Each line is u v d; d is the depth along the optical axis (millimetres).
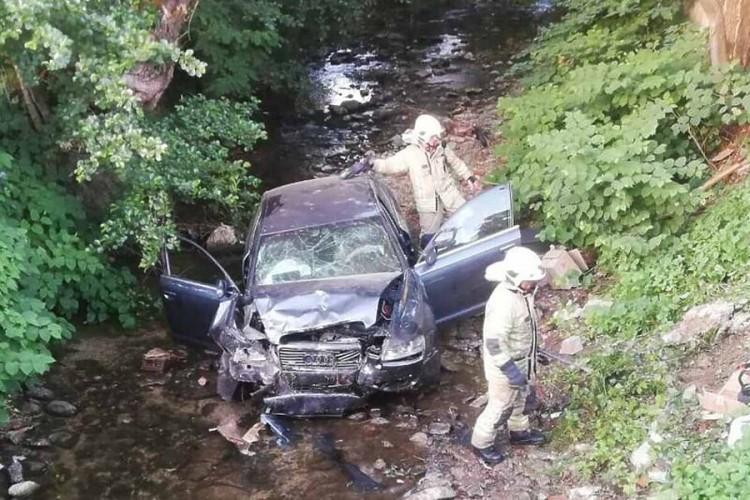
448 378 7734
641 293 7793
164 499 6414
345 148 13570
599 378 6801
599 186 8484
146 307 9273
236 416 7453
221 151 9617
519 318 6035
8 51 7449
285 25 15156
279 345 7156
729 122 9062
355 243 8031
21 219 8328
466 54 18359
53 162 8961
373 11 21234
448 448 6707
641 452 5918
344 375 7148
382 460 6641
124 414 7523
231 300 7820
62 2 7043
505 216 8102
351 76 17156
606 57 12078
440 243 7984
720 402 6059
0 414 6891
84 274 8758
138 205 8484
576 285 8539
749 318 6859
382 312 7398
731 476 5125
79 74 7527
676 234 8359
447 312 7895
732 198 8188
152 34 8539
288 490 6418
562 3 15867
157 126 9062
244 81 12875
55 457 6945
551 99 10688
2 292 6953
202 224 10992
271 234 8180
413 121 14523
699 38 10258
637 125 8789
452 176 9719
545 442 6543
